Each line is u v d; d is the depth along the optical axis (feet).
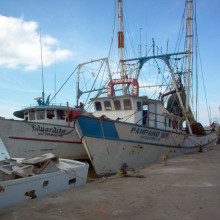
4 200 17.30
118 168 33.78
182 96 59.11
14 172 21.31
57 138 41.86
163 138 42.39
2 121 36.91
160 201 17.26
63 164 25.26
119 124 33.76
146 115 42.06
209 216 14.06
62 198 18.81
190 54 58.44
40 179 20.06
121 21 53.31
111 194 19.69
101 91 56.49
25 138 38.83
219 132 120.37
